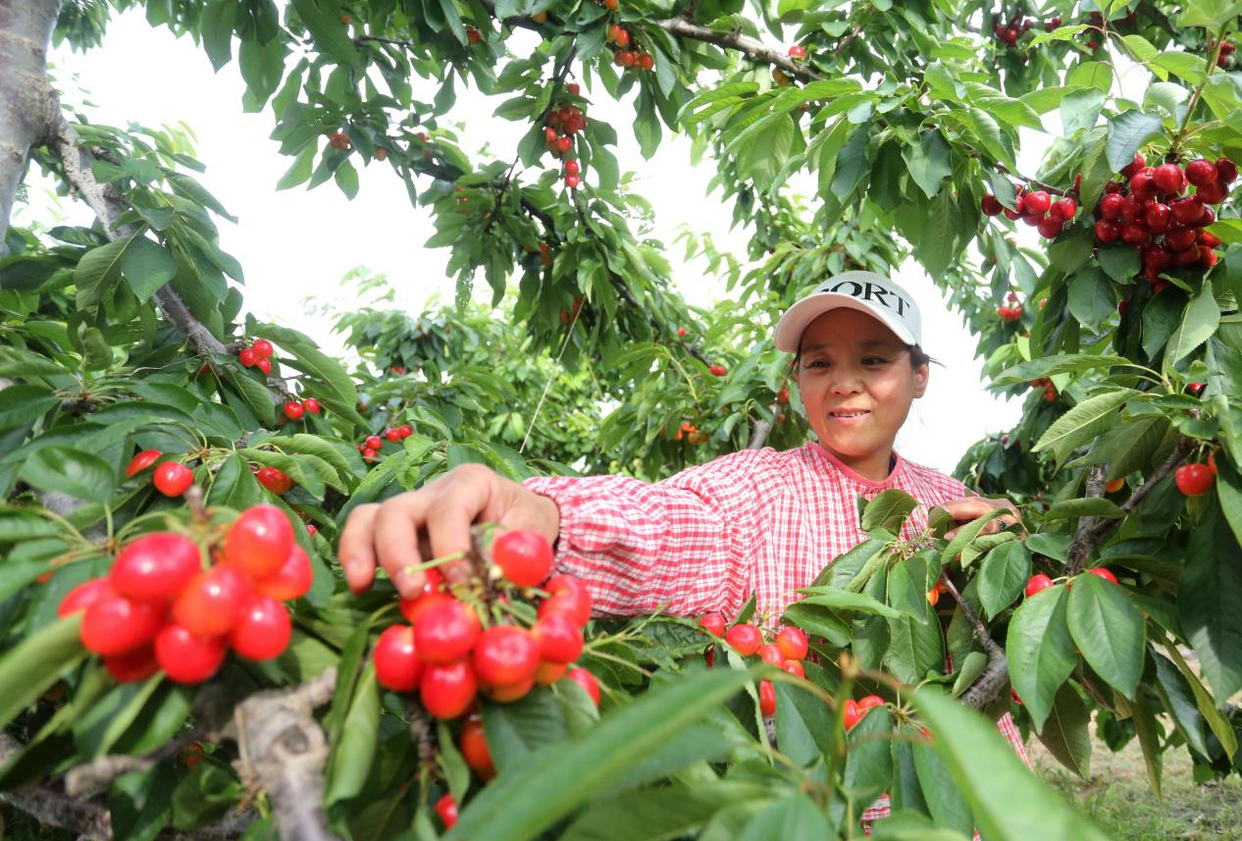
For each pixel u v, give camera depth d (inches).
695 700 22.1
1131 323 75.0
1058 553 55.8
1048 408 136.0
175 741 27.1
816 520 78.9
